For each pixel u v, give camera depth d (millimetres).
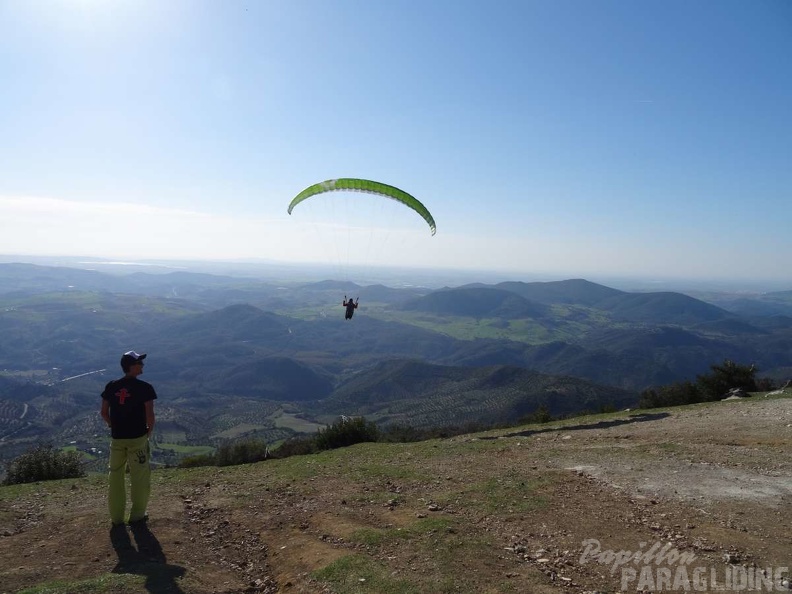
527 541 6922
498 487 9430
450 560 6090
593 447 13312
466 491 9242
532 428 18469
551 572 6008
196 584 5562
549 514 7953
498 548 6605
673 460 11156
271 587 5875
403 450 14352
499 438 16156
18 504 8898
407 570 5820
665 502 8492
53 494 9703
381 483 10227
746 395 22844
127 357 7227
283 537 7234
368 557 6164
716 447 12164
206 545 6973
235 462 20844
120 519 7348
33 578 5625
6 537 7129
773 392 21484
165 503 8609
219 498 9133
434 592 5316
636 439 14125
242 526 7766
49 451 14625
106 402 7164
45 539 6980
